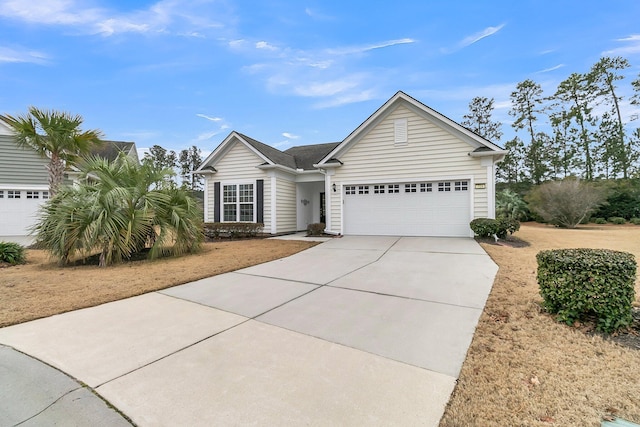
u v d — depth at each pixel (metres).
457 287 5.12
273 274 6.31
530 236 12.28
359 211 12.66
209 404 2.21
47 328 3.61
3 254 7.70
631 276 3.29
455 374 2.57
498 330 3.42
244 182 14.33
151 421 2.04
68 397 2.30
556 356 2.83
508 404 2.18
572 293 3.48
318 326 3.63
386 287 5.23
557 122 30.38
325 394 2.31
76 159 11.73
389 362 2.79
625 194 21.91
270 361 2.82
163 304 4.50
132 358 2.90
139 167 8.52
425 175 11.61
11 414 2.14
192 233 8.99
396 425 1.97
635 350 2.92
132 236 7.86
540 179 31.02
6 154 14.16
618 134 28.53
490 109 34.53
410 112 11.82
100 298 4.73
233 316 3.99
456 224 11.32
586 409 2.11
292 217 15.37
